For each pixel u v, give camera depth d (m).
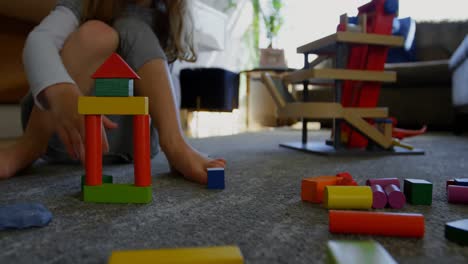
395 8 1.37
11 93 1.66
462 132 2.55
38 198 0.65
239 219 0.54
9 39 1.61
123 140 1.05
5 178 0.83
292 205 0.62
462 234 0.45
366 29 1.45
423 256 0.41
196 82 2.47
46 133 0.84
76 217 0.54
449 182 0.73
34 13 1.56
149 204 0.62
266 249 0.43
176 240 0.45
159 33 1.05
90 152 0.62
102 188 0.62
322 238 0.46
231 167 1.03
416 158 1.27
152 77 0.82
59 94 0.65
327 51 1.55
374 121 1.43
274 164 1.10
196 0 2.62
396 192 0.61
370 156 1.33
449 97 2.73
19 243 0.44
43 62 0.68
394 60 3.14
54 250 0.42
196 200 0.65
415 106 2.84
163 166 1.04
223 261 0.32
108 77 0.58
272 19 3.59
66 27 0.81
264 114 3.55
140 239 0.45
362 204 0.59
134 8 0.98
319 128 3.30
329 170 0.99
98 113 0.59
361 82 1.41
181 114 2.73
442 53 3.12
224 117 3.21
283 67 2.85
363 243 0.31
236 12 3.57
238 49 3.73
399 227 0.47
